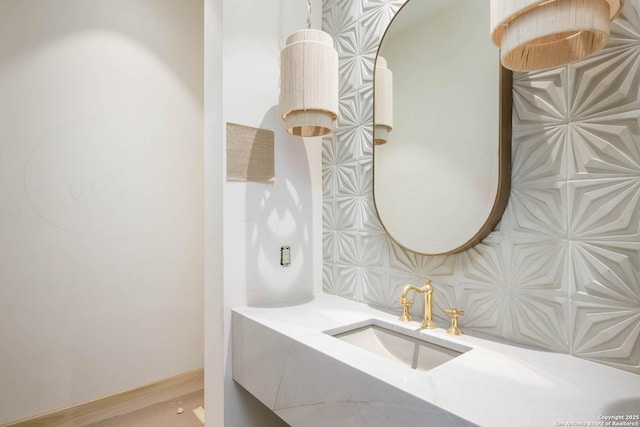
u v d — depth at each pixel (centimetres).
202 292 234
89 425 182
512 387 76
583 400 71
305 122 124
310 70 121
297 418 106
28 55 171
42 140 176
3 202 166
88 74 189
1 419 167
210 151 146
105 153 195
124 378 203
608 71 85
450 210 116
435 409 69
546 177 96
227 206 139
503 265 106
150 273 212
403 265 136
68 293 184
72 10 183
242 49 144
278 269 155
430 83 122
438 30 119
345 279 161
